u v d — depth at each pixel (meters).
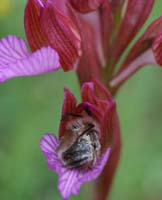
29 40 0.21
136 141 0.29
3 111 0.29
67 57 0.21
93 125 0.20
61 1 0.21
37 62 0.19
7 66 0.19
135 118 0.29
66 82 0.29
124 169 0.28
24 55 0.21
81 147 0.19
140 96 0.29
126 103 0.29
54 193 0.28
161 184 0.28
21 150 0.28
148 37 0.21
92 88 0.20
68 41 0.20
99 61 0.22
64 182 0.19
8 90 0.29
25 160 0.28
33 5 0.20
